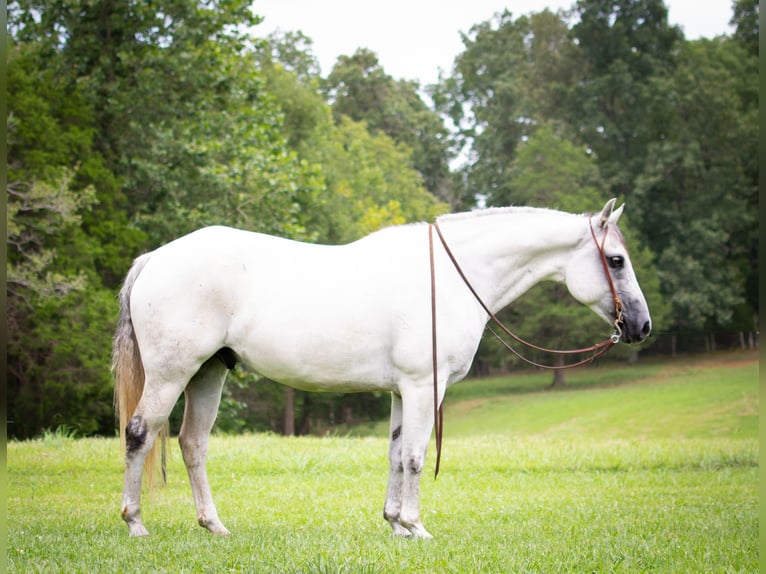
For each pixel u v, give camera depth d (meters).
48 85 19.56
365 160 44.97
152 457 5.87
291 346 5.79
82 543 5.45
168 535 5.80
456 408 41.31
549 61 54.41
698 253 47.03
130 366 5.91
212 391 6.20
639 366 48.06
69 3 18.62
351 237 32.50
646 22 51.16
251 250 5.97
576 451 11.73
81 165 19.38
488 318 6.32
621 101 49.97
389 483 6.13
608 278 6.21
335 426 36.56
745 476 9.74
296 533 6.03
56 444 11.51
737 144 48.44
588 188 45.09
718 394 34.03
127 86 19.94
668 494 8.46
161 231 20.20
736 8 53.16
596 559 5.19
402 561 4.96
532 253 6.27
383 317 5.82
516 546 5.58
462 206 59.16
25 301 17.91
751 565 5.12
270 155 20.81
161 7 19.62
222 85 20.42
